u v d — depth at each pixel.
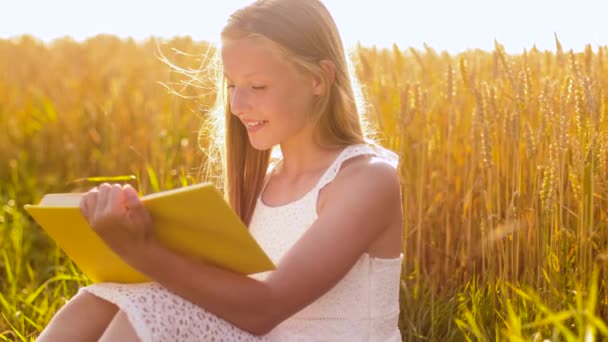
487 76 3.67
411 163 3.29
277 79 1.85
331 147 1.97
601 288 2.40
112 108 5.82
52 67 7.74
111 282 1.80
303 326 1.87
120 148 5.41
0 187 5.38
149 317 1.56
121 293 1.61
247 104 1.86
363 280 1.88
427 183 3.30
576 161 2.46
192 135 4.25
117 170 5.29
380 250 1.89
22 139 6.46
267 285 1.66
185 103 4.68
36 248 4.40
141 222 1.51
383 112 3.68
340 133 1.98
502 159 2.91
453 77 3.18
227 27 1.88
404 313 2.82
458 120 3.40
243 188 2.14
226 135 2.14
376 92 3.71
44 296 3.20
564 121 2.46
